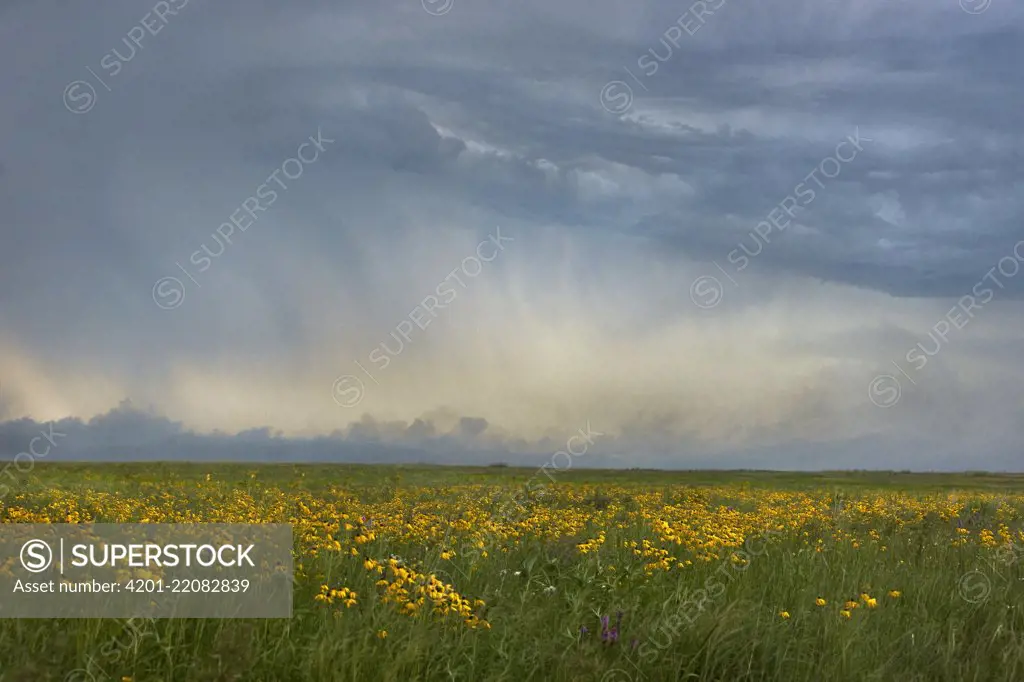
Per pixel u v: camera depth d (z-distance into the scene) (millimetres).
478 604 8461
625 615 8711
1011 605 9930
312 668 6676
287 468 52344
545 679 7301
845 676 7645
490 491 22422
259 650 6871
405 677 6957
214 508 17359
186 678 6402
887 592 10477
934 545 13820
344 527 12445
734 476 73500
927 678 7871
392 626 7473
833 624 8609
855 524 17141
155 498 19938
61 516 14211
